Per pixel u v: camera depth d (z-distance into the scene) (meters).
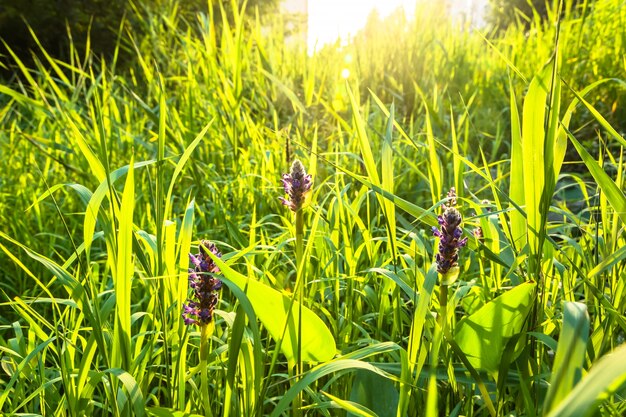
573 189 1.71
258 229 1.27
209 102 1.73
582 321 0.42
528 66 2.35
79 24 3.58
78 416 0.59
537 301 0.67
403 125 1.91
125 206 0.57
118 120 1.70
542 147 0.62
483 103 2.38
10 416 0.63
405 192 1.54
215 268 0.58
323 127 1.92
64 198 1.55
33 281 1.27
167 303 0.68
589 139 2.07
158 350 0.71
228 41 1.71
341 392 0.78
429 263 0.82
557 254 0.92
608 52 2.29
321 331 0.60
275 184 1.34
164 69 2.39
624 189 0.75
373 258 0.87
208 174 1.44
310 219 1.12
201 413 0.67
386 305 0.80
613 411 0.51
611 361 0.28
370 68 2.46
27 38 3.55
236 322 0.56
